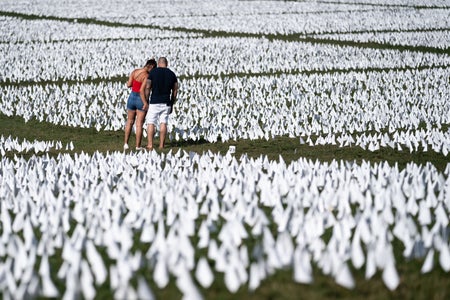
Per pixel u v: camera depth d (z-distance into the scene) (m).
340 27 133.62
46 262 17.30
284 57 92.81
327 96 63.16
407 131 45.56
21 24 142.25
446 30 126.62
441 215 22.19
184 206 23.94
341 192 25.12
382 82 73.06
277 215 22.44
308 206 24.75
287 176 28.88
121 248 19.88
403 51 97.12
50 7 184.38
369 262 17.30
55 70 83.56
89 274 16.16
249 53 96.44
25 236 20.09
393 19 146.50
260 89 69.00
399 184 26.50
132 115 42.28
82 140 46.91
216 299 15.98
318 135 45.94
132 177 29.12
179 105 60.81
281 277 17.11
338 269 16.84
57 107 60.56
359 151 39.25
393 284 16.72
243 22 144.50
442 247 18.41
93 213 23.84
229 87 70.19
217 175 28.86
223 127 47.16
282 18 151.62
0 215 24.80
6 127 52.66
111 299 16.17
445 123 50.78
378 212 24.47
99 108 56.31
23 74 79.25
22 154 40.62
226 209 24.03
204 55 95.94
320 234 20.80
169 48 103.44
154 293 16.27
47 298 16.34
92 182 29.33
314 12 165.88
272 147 41.66
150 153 35.81
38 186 28.30
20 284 17.33
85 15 163.50
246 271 17.61
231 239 18.98
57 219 22.47
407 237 19.75
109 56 94.06
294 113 55.47
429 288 17.02
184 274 15.25
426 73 77.75
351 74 75.31
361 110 54.28
